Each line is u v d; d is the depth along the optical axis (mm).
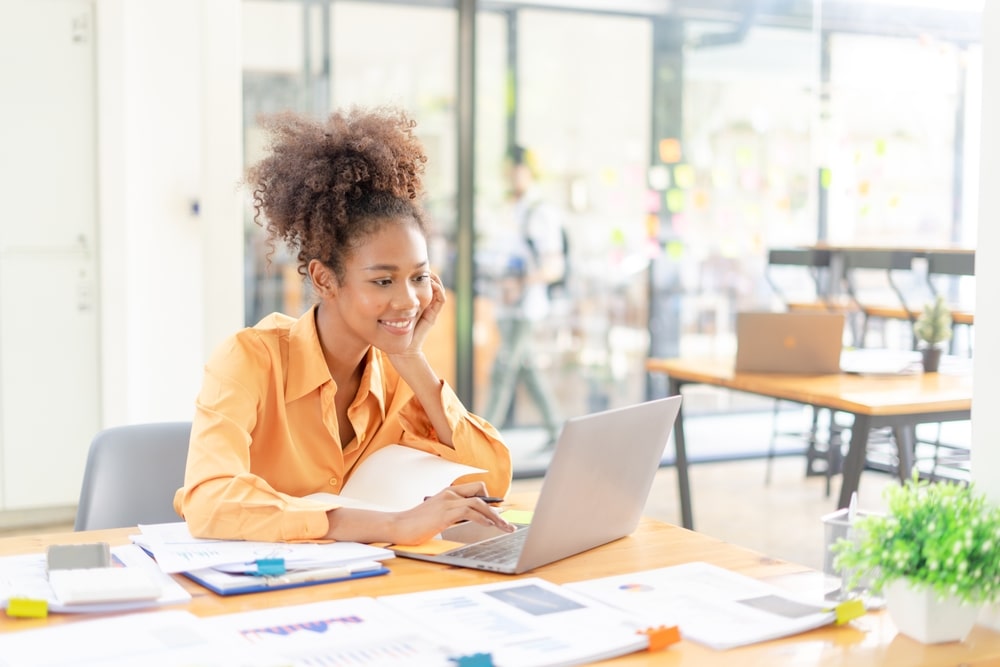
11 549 1625
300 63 5184
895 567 1270
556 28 5664
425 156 1893
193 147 4688
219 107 3414
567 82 5719
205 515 1614
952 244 5695
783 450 6332
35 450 4617
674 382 4078
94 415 4688
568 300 5855
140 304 4660
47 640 1202
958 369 3932
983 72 1460
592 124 5797
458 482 1934
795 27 6121
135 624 1260
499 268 5695
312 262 1787
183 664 1120
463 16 5461
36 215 4527
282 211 1809
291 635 1225
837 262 5203
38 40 4469
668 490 5477
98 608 1314
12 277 4516
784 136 6172
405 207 1791
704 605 1374
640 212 5953
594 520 1610
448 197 5551
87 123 4562
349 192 1756
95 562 1459
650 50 5871
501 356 5750
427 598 1376
